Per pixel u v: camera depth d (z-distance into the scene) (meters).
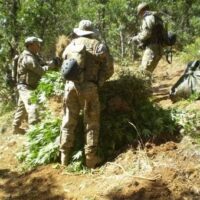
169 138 4.04
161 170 3.62
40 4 6.70
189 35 11.51
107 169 3.88
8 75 6.66
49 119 4.55
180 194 3.36
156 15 5.77
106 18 10.30
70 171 4.01
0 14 6.65
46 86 4.66
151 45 5.77
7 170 4.41
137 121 4.16
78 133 4.21
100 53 3.86
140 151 3.90
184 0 11.79
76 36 4.16
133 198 3.41
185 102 4.95
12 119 6.05
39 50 5.33
